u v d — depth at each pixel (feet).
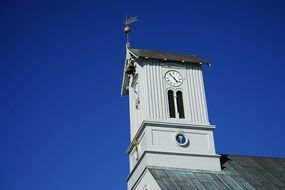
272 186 180.96
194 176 180.24
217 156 190.80
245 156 207.41
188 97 201.26
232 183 178.40
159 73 202.80
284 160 210.18
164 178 173.88
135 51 209.15
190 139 191.83
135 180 193.16
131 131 210.38
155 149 185.16
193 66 209.87
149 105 194.18
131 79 216.95
